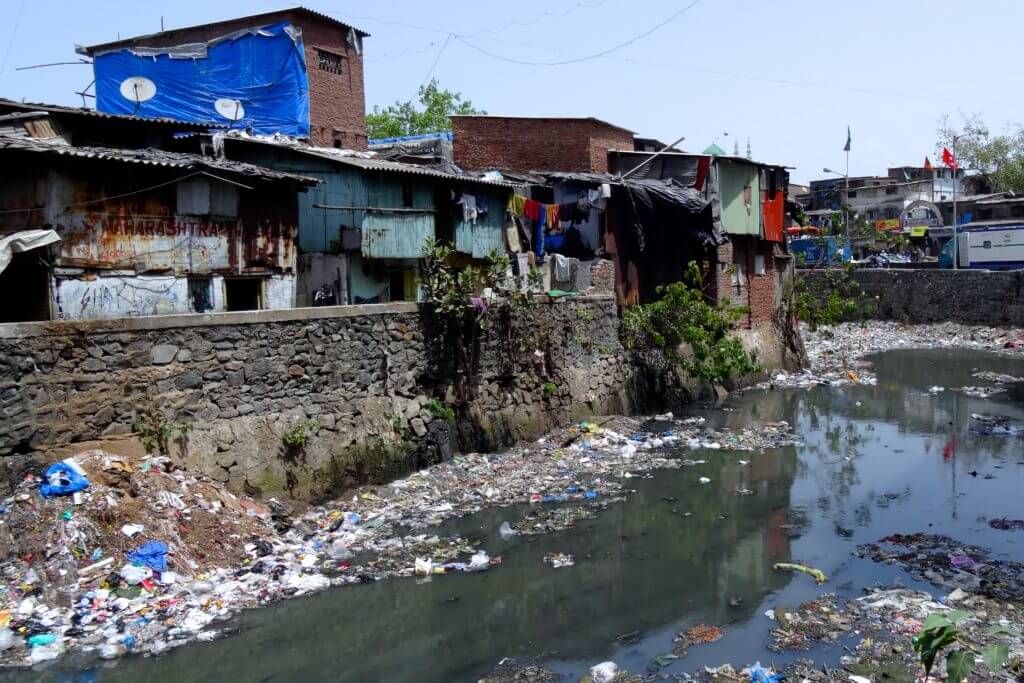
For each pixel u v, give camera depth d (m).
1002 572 12.06
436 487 16.14
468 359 18.61
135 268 13.31
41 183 12.27
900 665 9.34
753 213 31.72
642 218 25.97
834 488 16.88
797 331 35.41
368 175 17.66
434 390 17.88
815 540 13.75
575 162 28.59
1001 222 48.69
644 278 26.67
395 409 16.78
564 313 21.84
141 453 12.48
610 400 23.48
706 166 28.33
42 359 11.49
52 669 9.18
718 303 28.59
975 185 67.12
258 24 24.61
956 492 16.44
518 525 14.45
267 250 15.33
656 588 11.84
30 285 12.73
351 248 17.78
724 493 16.50
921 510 15.33
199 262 14.20
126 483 11.65
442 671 9.55
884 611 10.80
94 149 13.38
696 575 12.30
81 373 11.91
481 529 14.23
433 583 11.97
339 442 15.48
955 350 39.09
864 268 50.56
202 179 14.15
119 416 12.32
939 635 7.42
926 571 12.20
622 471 17.97
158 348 12.79
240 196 14.83
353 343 15.93
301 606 11.10
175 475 12.38
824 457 19.45
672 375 26.25
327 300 17.69
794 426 23.08
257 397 14.16
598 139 29.03
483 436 18.86
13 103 16.50
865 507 15.56
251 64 24.55
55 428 11.59
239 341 13.88
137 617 10.20
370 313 16.28
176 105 25.03
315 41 25.09
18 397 11.23
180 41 25.34
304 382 14.95
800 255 41.09
